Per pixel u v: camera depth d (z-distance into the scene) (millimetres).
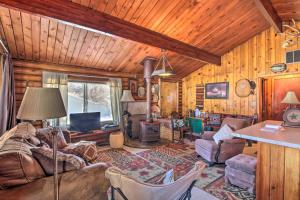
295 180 1582
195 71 6508
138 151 4281
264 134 1753
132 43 4078
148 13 3201
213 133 3977
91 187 1647
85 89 5043
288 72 4387
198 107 6402
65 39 3516
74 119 4438
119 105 5414
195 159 3734
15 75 3812
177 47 4254
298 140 1494
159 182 1886
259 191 1803
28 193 1330
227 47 5250
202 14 3516
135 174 3020
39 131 3027
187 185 1308
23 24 2916
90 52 4168
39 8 2354
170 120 5379
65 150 2707
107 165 1815
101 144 4875
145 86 6145
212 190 2529
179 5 3162
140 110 5941
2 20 2734
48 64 4219
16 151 1471
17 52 3631
